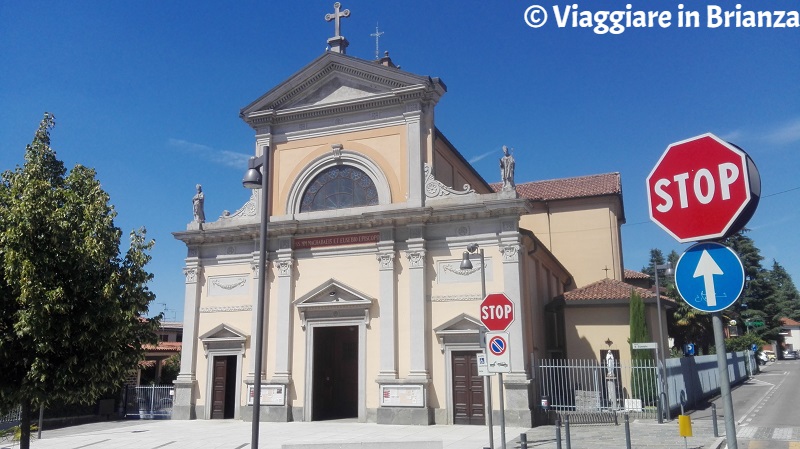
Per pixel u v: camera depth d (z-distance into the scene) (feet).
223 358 86.22
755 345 188.44
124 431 74.64
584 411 72.33
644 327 81.61
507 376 71.36
